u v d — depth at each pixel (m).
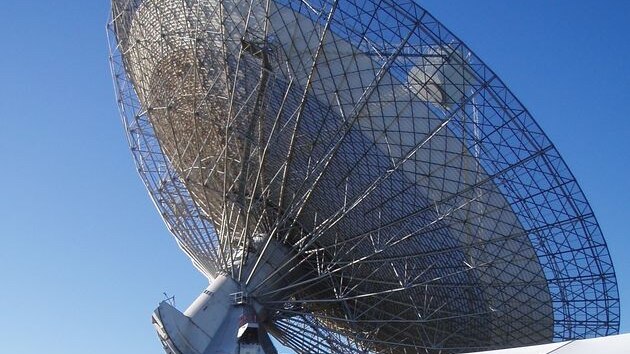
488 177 36.22
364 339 42.47
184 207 43.91
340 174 37.81
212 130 40.09
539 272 39.19
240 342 37.00
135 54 41.38
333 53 35.62
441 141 36.38
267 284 41.16
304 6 35.09
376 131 36.19
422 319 40.44
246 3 36.62
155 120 42.41
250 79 37.69
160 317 38.31
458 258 38.97
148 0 39.62
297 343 44.50
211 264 43.44
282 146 38.50
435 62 33.91
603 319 40.16
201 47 38.16
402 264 39.59
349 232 39.66
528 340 41.22
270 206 41.19
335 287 41.66
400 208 38.00
